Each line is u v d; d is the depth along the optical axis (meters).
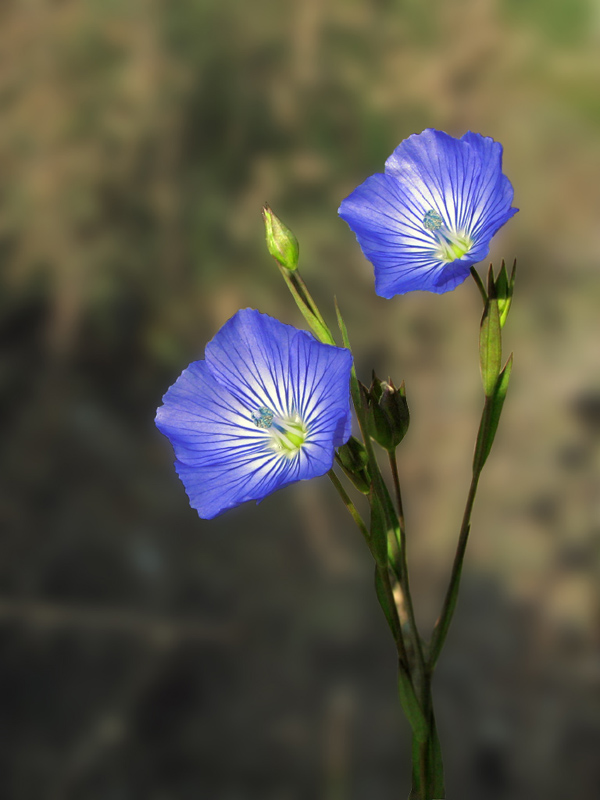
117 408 0.38
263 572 0.33
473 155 0.17
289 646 0.31
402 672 0.16
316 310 0.16
